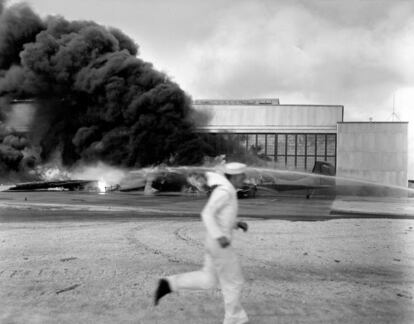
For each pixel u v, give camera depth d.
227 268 3.85
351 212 16.45
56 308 4.46
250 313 4.30
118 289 5.18
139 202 21.02
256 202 22.98
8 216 13.77
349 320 4.13
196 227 11.10
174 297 4.85
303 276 5.93
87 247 8.02
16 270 6.11
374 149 34.34
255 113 39.38
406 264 6.80
